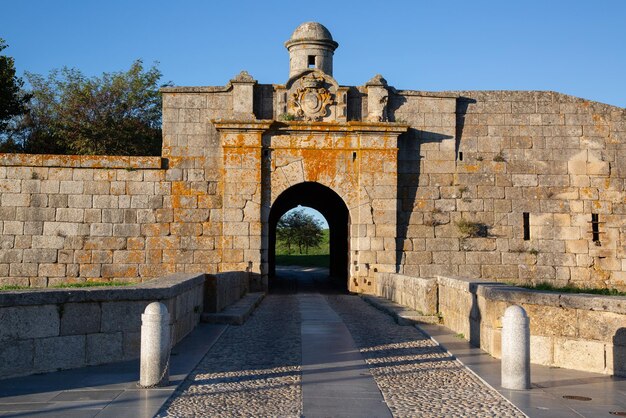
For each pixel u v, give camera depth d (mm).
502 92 31984
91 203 30188
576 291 14977
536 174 31547
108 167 30344
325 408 9727
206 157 30766
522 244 31141
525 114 31859
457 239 31156
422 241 31125
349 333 17828
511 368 11117
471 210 31359
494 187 31453
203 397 10367
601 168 31625
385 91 31359
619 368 12289
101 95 46938
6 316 11719
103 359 13203
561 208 31375
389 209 30812
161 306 11203
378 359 13969
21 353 11906
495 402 10172
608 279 31062
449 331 17906
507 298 13930
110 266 29984
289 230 86812
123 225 30203
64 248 29922
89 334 12992
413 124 31672
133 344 13727
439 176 31500
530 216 31344
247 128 30438
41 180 30125
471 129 31797
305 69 31234
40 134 46000
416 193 31391
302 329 18531
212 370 12602
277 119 31125
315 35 34031
